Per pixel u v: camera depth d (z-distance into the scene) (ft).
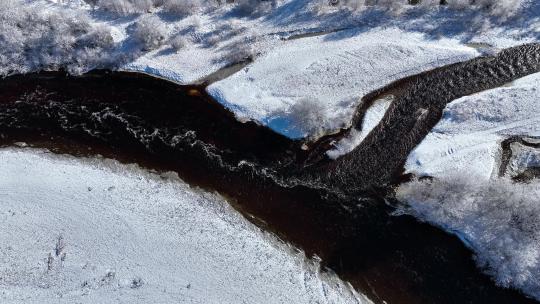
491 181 82.74
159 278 75.66
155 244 78.89
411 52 101.86
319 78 99.30
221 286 74.95
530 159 85.81
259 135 92.94
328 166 88.43
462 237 78.79
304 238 80.74
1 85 103.71
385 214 82.58
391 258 78.33
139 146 92.48
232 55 104.47
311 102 92.48
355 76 99.30
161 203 84.12
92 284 75.05
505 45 102.68
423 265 77.36
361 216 82.69
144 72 104.63
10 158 90.79
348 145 90.02
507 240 76.23
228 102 97.76
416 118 93.35
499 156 87.10
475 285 75.05
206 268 76.64
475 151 87.40
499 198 79.10
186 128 94.68
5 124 96.58
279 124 93.40
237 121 95.14
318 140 91.30
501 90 94.73
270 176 87.76
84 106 99.09
